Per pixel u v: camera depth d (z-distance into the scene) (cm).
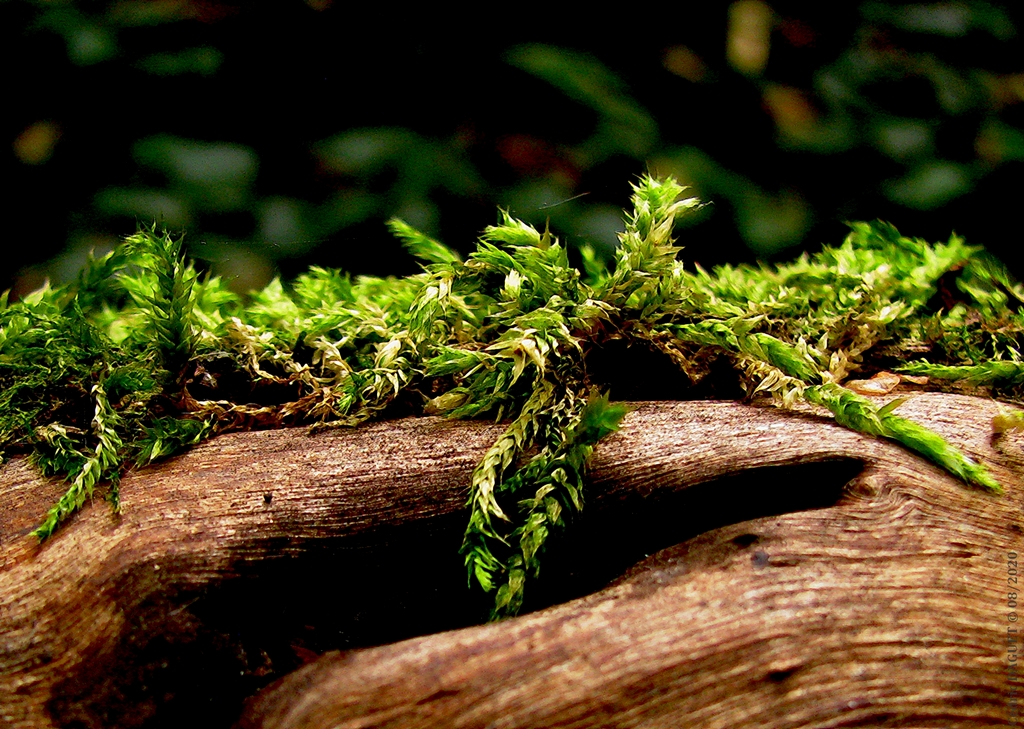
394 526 18
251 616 17
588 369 19
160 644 17
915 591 17
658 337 19
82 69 39
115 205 37
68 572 17
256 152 39
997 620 17
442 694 16
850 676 16
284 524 17
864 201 44
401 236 21
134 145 38
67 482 18
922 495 17
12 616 17
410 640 16
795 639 16
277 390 19
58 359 19
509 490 18
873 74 46
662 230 19
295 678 16
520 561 17
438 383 19
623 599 16
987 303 21
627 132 41
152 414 19
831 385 18
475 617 18
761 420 18
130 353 19
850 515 17
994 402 19
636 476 18
